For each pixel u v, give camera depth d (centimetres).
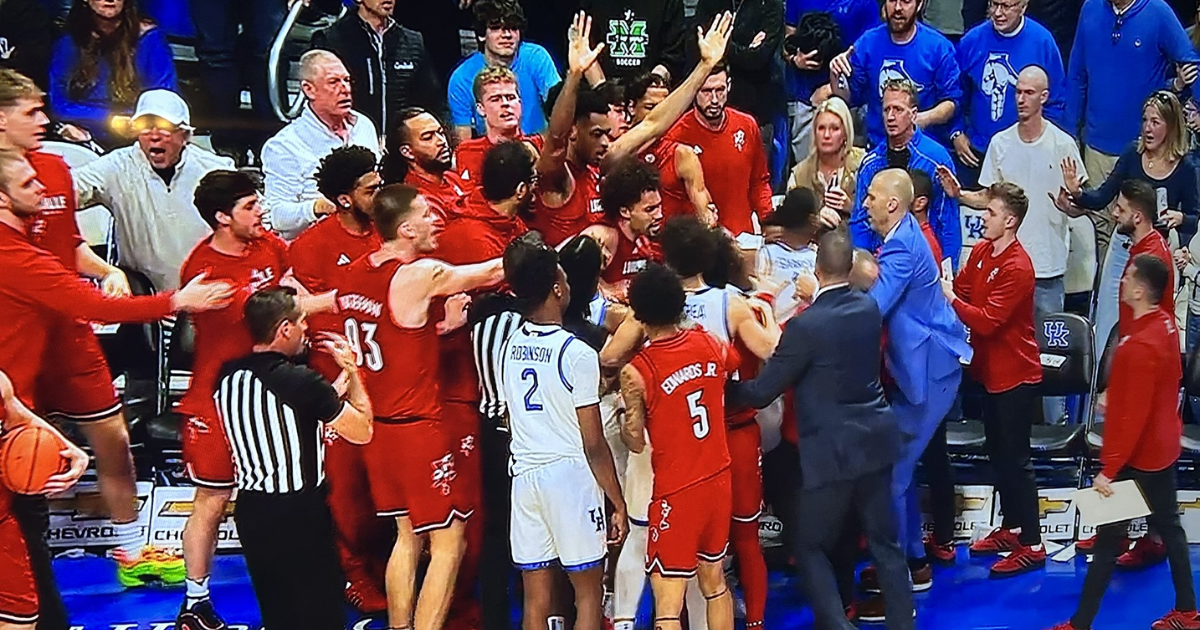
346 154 381
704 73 414
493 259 388
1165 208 510
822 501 378
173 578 423
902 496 438
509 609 401
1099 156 522
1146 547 477
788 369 369
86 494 412
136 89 454
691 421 360
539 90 479
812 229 426
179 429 421
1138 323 415
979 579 462
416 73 471
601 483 366
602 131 412
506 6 462
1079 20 520
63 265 390
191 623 398
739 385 380
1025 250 479
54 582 386
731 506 382
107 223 419
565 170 412
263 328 341
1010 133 513
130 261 424
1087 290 515
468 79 479
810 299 422
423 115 400
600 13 490
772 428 411
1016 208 445
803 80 508
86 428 402
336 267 384
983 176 518
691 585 395
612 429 394
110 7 445
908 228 429
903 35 503
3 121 364
